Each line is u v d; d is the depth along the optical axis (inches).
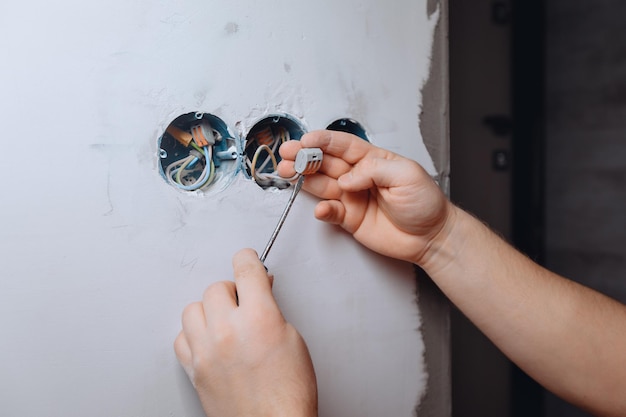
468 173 34.1
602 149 36.1
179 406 18.8
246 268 17.4
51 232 17.3
